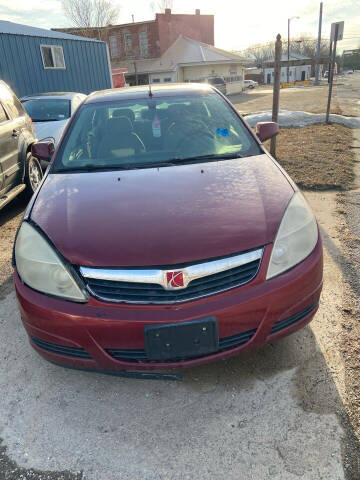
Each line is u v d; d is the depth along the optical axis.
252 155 2.81
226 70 36.28
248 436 1.88
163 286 1.84
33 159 5.41
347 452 1.76
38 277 1.98
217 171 2.54
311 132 9.20
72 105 7.58
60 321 1.91
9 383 2.31
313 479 1.66
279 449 1.80
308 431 1.87
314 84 44.22
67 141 3.03
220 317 1.84
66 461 1.83
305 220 2.13
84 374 2.35
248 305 1.88
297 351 2.38
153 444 1.88
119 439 1.92
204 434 1.91
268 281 1.93
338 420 1.91
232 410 2.03
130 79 36.72
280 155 6.89
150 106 3.25
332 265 3.27
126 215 2.11
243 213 2.08
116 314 1.85
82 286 1.91
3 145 4.51
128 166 2.73
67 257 1.93
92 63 14.87
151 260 1.85
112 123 3.12
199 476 1.72
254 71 68.62
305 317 2.09
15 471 1.79
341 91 26.69
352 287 2.96
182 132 3.01
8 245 4.18
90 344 1.91
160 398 2.14
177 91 3.47
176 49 37.31
